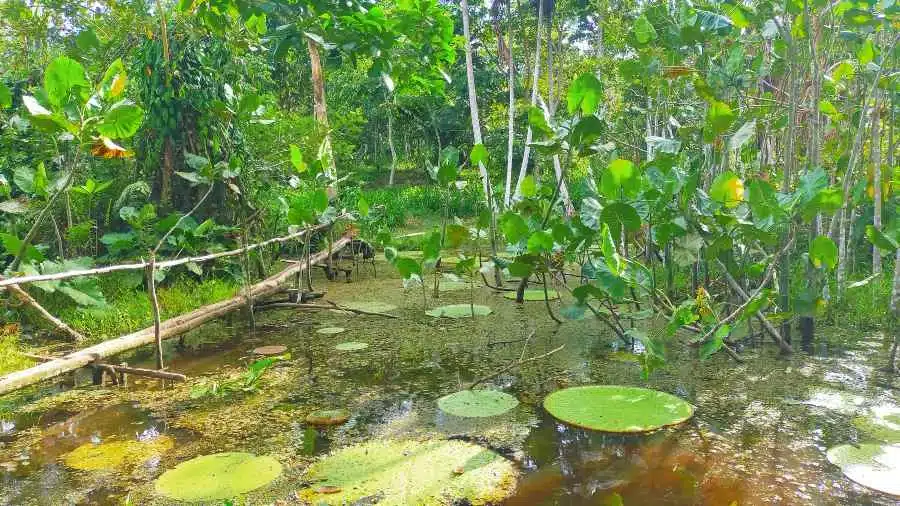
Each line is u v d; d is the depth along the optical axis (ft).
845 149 15.80
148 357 12.81
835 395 9.68
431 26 13.03
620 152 24.12
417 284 21.02
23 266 13.43
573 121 12.48
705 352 10.33
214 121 19.45
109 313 15.02
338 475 7.41
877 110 13.79
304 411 9.61
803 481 7.02
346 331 14.75
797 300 11.75
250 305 15.37
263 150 24.48
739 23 12.47
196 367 12.05
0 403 10.22
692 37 12.96
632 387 10.16
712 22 12.45
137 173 20.04
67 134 11.91
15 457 8.13
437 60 14.10
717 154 13.83
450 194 43.60
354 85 54.54
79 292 14.17
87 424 9.26
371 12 11.77
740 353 12.10
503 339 13.67
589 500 6.70
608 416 8.89
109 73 11.62
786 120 15.31
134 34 18.79
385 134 74.95
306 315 16.66
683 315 10.34
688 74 13.48
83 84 10.78
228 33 17.46
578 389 10.09
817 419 8.75
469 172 50.24
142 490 7.16
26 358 11.78
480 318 15.74
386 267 25.23
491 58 61.31
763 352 12.13
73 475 7.58
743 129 11.82
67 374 11.33
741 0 13.41
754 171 16.76
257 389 10.68
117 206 17.99
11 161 19.45
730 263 12.69
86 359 10.96
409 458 7.84
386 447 8.20
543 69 52.34
